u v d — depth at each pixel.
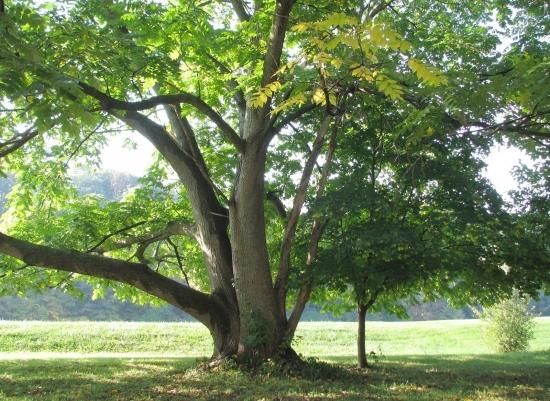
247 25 10.10
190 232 12.50
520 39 9.61
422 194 10.62
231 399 8.02
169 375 10.55
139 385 9.34
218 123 10.33
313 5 10.02
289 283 10.76
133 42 8.51
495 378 11.20
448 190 10.43
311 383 9.49
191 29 9.39
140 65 8.97
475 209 10.30
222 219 11.90
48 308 42.22
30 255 10.09
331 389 8.96
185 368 11.57
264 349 10.52
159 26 9.24
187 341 23.89
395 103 10.54
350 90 7.83
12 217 14.50
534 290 11.02
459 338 25.94
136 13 9.18
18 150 14.04
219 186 14.02
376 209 10.53
